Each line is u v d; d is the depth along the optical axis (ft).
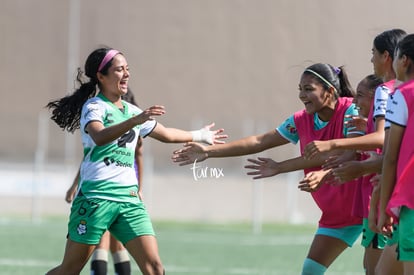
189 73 397.39
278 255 145.28
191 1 398.83
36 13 394.11
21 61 392.68
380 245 70.59
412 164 55.98
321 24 395.55
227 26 399.85
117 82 72.43
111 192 70.85
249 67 398.83
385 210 57.47
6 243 153.28
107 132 68.44
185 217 282.77
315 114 75.66
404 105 56.39
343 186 73.26
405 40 58.39
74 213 71.15
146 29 396.16
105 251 88.69
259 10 399.44
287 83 397.60
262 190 320.09
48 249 144.36
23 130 382.83
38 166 224.53
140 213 71.87
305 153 66.18
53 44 393.29
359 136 70.08
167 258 136.36
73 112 74.90
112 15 392.88
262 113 397.60
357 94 72.13
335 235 74.84
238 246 160.97
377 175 63.72
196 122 393.29
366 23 392.88
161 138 77.61
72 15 391.24
